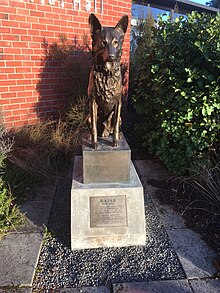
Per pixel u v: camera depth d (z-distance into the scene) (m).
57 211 2.63
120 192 2.13
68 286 1.78
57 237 2.25
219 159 3.05
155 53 3.39
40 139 3.51
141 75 3.84
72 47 3.90
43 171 3.24
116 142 2.19
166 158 3.32
